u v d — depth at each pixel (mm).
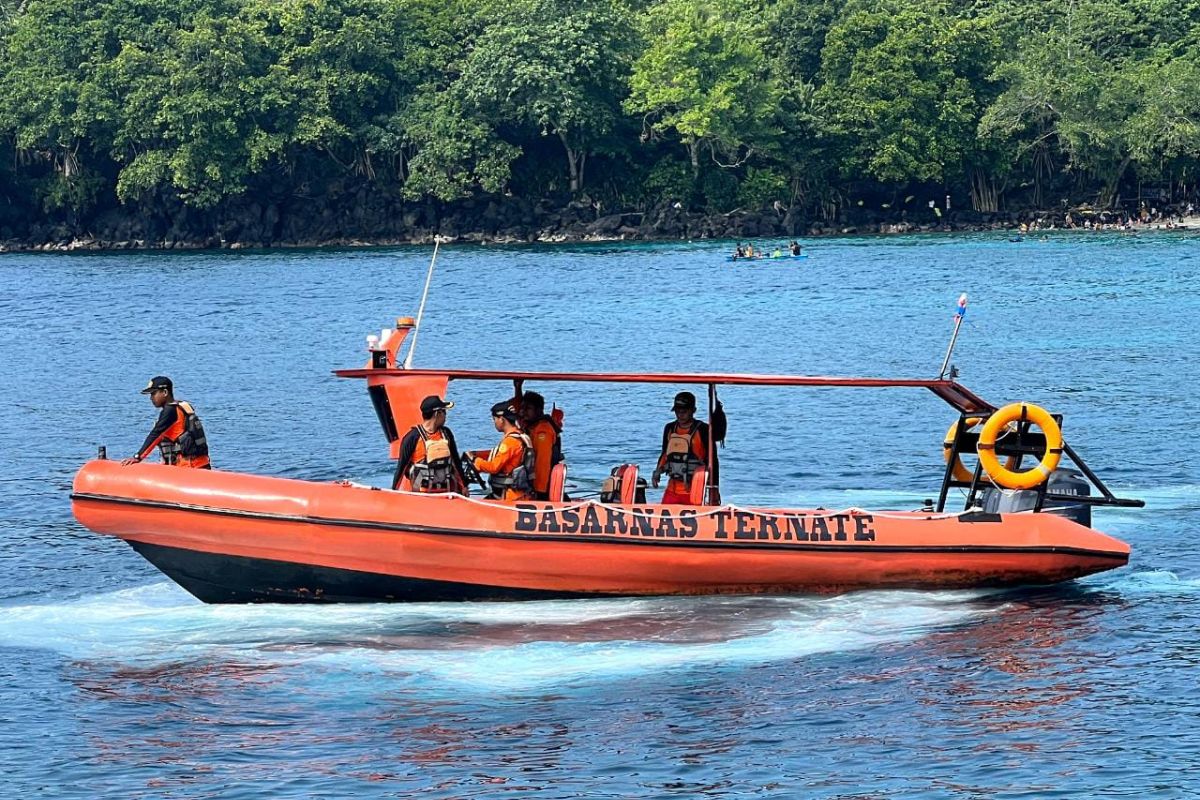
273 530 22656
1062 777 16891
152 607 23781
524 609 23016
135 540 23172
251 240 178500
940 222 181625
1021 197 187500
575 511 22844
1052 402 47031
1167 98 165625
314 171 181000
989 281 103375
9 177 181500
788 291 99438
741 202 182500
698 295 97875
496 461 23266
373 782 17109
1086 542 23875
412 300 97375
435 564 22719
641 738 18281
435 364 61312
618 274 119250
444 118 171750
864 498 32281
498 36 171750
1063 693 19484
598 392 51438
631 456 38594
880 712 18969
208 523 22781
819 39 190000
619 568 22906
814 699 19469
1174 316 75750
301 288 110250
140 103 168375
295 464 38000
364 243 179125
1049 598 23781
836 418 44656
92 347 71375
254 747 18141
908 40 174625
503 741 18250
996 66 177000
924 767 17266
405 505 22625
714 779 17094
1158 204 179250
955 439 25625
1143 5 182250
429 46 181875
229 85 170000
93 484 23109
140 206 178625
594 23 174625
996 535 23672
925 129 174500
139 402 51031
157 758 17828
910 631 22141
